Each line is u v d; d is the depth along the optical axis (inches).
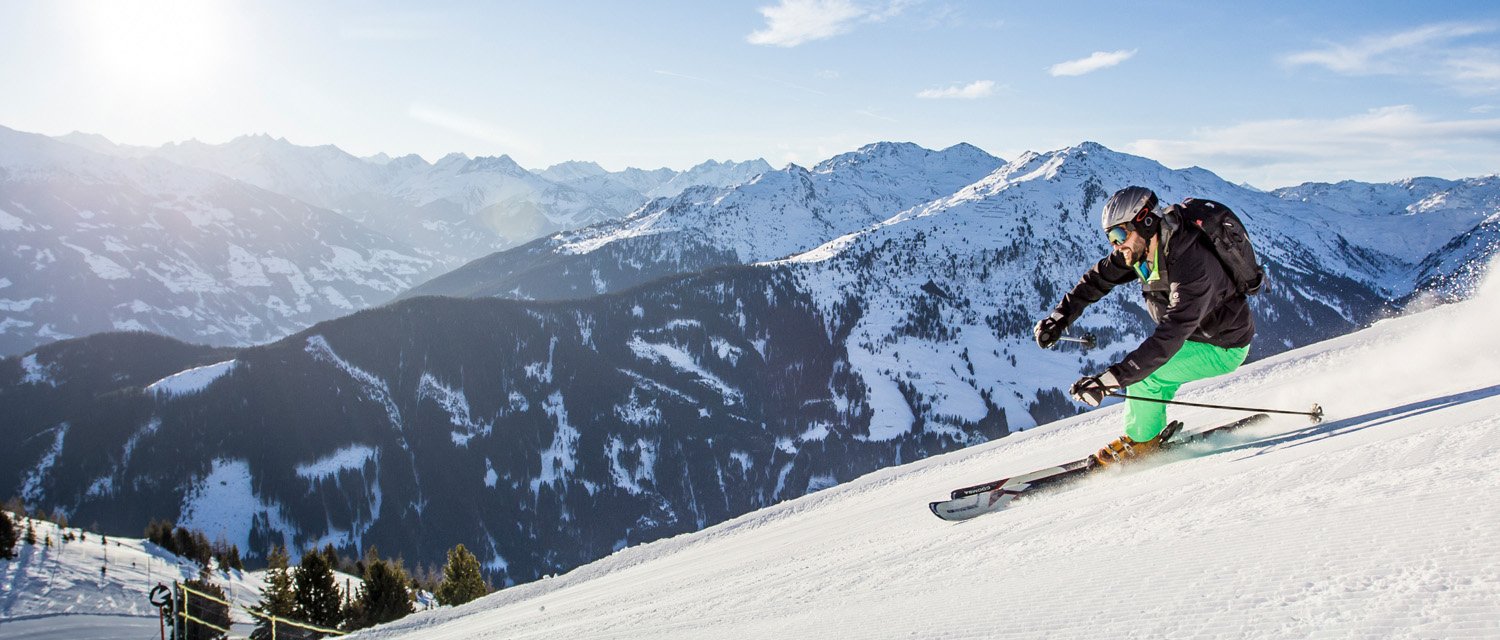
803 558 323.6
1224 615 82.9
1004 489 255.9
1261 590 86.1
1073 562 132.9
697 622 236.4
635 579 504.1
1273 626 75.4
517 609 589.0
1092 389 180.7
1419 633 62.8
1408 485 110.4
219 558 4328.3
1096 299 208.5
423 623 686.5
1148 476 204.1
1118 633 88.3
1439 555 78.0
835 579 225.0
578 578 674.8
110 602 3193.9
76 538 3951.8
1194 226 173.6
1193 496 154.8
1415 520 92.0
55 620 2940.5
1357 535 94.4
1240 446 207.0
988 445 629.9
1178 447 228.1
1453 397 186.1
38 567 3388.3
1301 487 133.2
